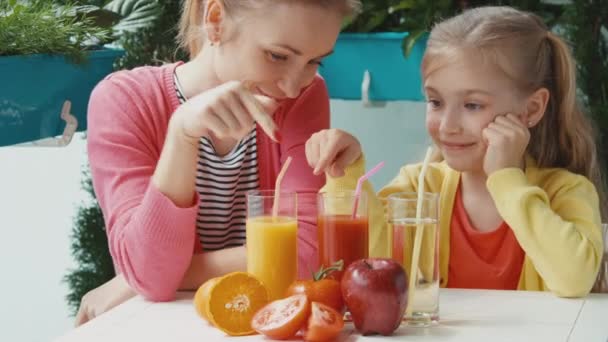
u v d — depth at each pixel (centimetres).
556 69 201
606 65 290
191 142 159
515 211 174
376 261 139
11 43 221
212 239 190
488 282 197
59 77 231
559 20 300
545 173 198
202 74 186
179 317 151
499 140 183
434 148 213
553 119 202
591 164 205
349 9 167
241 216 193
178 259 160
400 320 138
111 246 170
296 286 142
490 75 188
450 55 189
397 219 146
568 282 163
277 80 169
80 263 311
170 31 280
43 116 229
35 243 359
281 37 162
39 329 359
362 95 307
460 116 191
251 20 164
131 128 181
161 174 161
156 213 159
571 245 168
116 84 186
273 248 152
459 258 199
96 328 145
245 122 151
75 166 356
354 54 305
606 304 157
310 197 185
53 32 227
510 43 190
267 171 192
